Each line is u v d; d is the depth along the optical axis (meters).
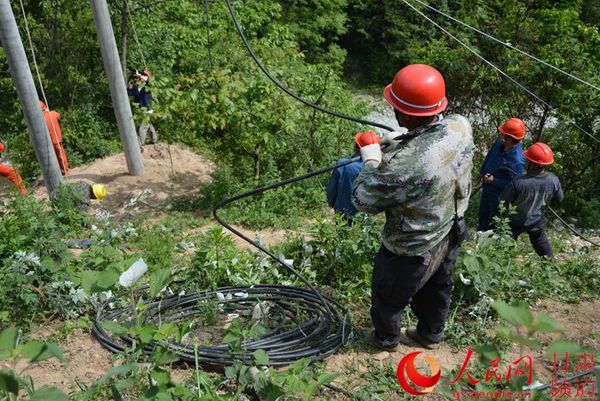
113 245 6.86
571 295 5.48
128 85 13.08
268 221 8.85
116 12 14.60
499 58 10.45
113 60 10.46
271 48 14.54
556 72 9.84
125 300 5.25
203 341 4.65
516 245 5.99
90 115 14.83
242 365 3.62
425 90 3.56
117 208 10.11
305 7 24.92
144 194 9.43
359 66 26.77
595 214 9.66
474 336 4.55
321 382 3.03
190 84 10.46
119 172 11.56
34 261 5.01
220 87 10.10
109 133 15.16
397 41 25.25
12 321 4.86
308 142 11.50
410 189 3.59
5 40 8.60
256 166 11.11
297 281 5.68
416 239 3.76
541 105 10.34
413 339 4.54
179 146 12.74
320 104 11.46
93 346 4.55
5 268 4.98
